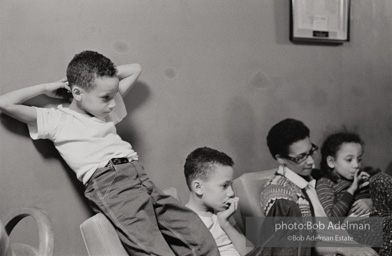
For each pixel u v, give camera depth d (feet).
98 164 5.32
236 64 6.86
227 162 6.59
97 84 5.27
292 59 7.23
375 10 7.73
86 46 5.86
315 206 7.01
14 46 5.45
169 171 6.44
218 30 6.72
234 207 6.57
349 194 7.25
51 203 5.60
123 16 6.08
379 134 7.82
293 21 7.08
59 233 5.63
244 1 6.87
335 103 7.54
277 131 7.11
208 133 6.70
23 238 5.43
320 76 7.43
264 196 6.85
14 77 5.45
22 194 5.45
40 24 5.58
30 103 5.45
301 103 7.30
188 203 6.55
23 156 5.45
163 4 6.34
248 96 6.95
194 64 6.58
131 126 6.16
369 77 7.79
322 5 7.24
